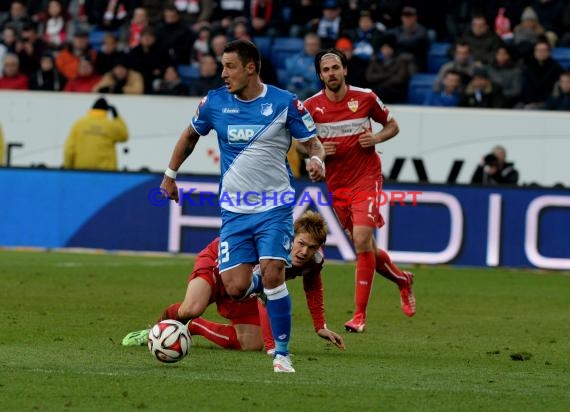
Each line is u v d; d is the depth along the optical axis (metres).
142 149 64.44
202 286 28.56
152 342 27.16
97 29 80.62
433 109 61.25
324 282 50.84
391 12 71.81
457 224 58.12
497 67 65.50
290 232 27.06
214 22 76.75
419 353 31.59
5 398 22.81
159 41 71.50
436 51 72.69
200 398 23.31
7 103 65.62
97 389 24.03
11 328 34.00
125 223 61.44
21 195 62.75
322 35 72.44
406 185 58.53
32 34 74.38
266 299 27.38
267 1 75.00
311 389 24.67
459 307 43.59
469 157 61.16
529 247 57.75
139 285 47.69
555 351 32.50
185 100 63.88
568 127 60.25
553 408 23.30
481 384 26.20
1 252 60.69
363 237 36.59
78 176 62.12
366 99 37.50
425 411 22.64
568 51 71.19
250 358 29.50
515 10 72.62
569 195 57.22
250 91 27.16
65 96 65.06
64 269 53.00
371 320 39.41
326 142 37.50
